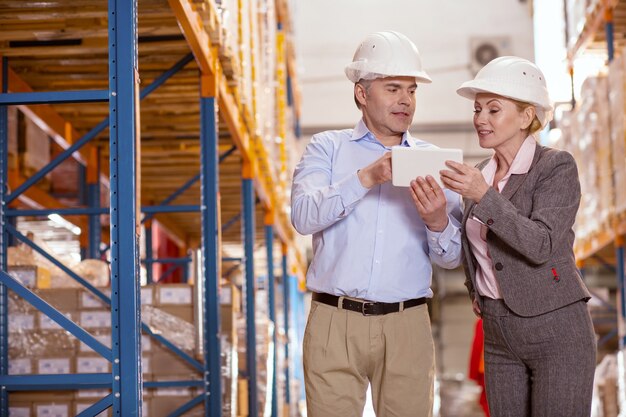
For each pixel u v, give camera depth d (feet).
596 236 47.60
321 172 13.93
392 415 13.66
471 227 13.44
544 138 69.26
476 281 13.58
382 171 12.84
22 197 31.71
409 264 13.65
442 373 99.81
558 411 12.64
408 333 13.60
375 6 83.10
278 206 46.16
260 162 35.99
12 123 30.45
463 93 13.57
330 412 13.58
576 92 54.44
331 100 83.71
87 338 13.91
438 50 82.69
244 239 32.55
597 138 45.14
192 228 52.11
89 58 24.35
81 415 13.76
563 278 12.78
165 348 22.27
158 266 62.28
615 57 40.86
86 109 29.12
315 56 83.61
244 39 28.60
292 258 64.28
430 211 12.78
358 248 13.57
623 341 42.70
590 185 46.60
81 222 35.81
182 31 20.17
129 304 13.69
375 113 13.80
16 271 21.86
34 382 14.12
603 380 46.29
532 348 12.85
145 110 28.48
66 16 20.42
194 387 22.20
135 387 13.64
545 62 81.61
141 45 22.50
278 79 48.08
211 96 23.26
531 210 12.98
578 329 12.71
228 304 24.64
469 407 69.36
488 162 13.85
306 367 13.78
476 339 31.58
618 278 43.34
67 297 21.58
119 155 13.96
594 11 42.83
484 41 82.23
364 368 13.78
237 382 27.53
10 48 22.99
